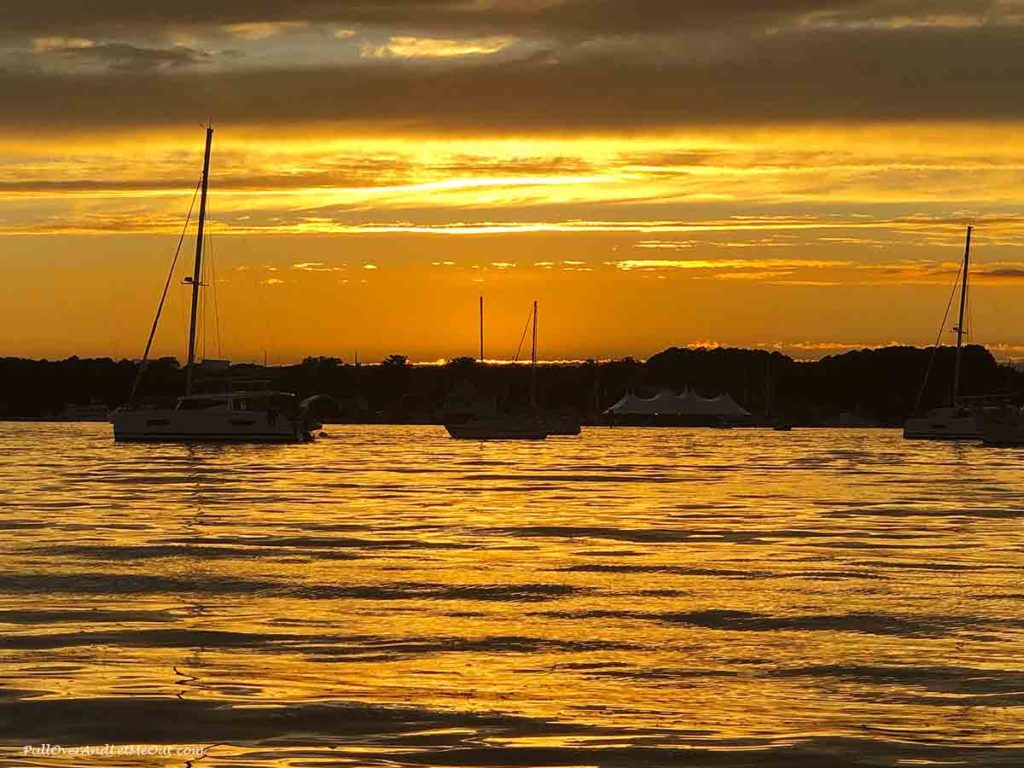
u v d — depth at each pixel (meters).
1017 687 29.59
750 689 29.34
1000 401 185.50
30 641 33.19
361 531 57.94
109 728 25.55
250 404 146.25
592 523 62.62
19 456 127.25
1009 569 47.31
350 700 27.75
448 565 47.41
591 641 34.28
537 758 23.98
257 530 57.91
